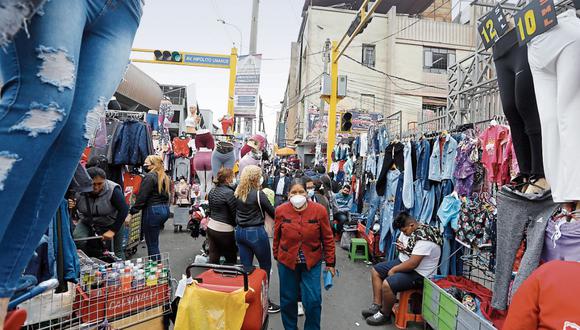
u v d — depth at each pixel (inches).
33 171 27.9
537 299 54.1
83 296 84.0
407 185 200.2
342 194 337.4
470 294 129.0
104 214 152.9
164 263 104.2
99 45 35.5
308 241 129.9
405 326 148.9
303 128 877.8
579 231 77.6
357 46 861.2
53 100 28.1
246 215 161.3
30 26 26.7
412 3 1000.9
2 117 27.5
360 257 251.4
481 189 159.3
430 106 868.6
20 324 35.0
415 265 147.9
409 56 862.5
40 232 31.0
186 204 318.3
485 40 98.9
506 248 97.7
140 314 91.5
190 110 353.1
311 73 854.5
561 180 73.1
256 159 286.4
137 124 208.8
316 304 129.0
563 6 103.6
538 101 78.4
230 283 103.5
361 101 852.0
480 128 187.2
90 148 192.7
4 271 28.8
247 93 412.2
